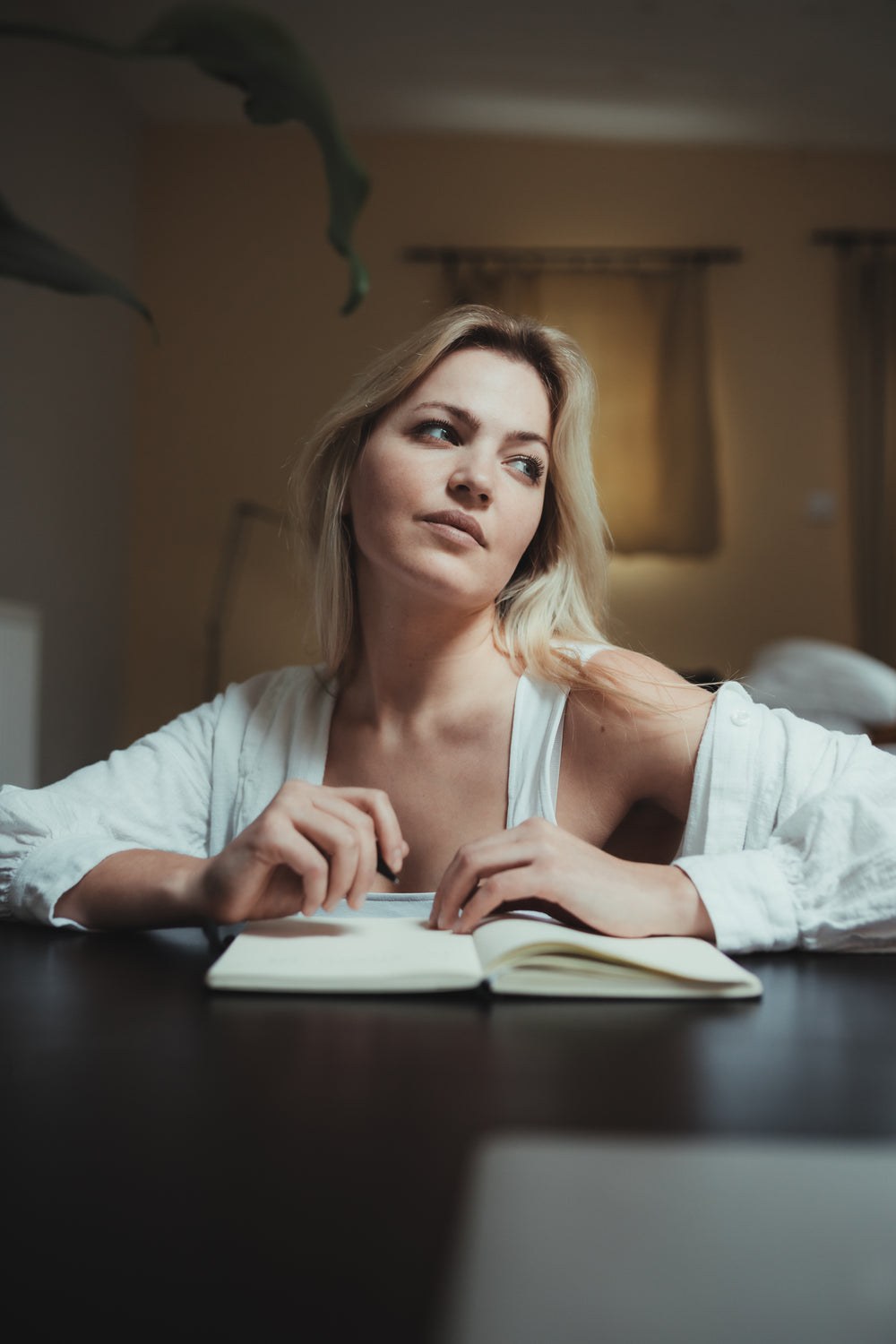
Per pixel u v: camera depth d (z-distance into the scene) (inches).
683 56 184.1
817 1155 13.6
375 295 215.5
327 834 26.6
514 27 175.5
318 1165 13.3
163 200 217.0
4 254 13.8
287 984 23.3
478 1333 9.1
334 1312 9.6
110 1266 10.4
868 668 127.4
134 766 39.6
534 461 37.4
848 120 205.3
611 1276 10.2
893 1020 21.7
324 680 41.5
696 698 37.0
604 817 38.0
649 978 23.4
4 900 33.1
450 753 38.3
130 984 24.3
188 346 216.5
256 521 216.5
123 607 211.3
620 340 211.5
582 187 215.8
